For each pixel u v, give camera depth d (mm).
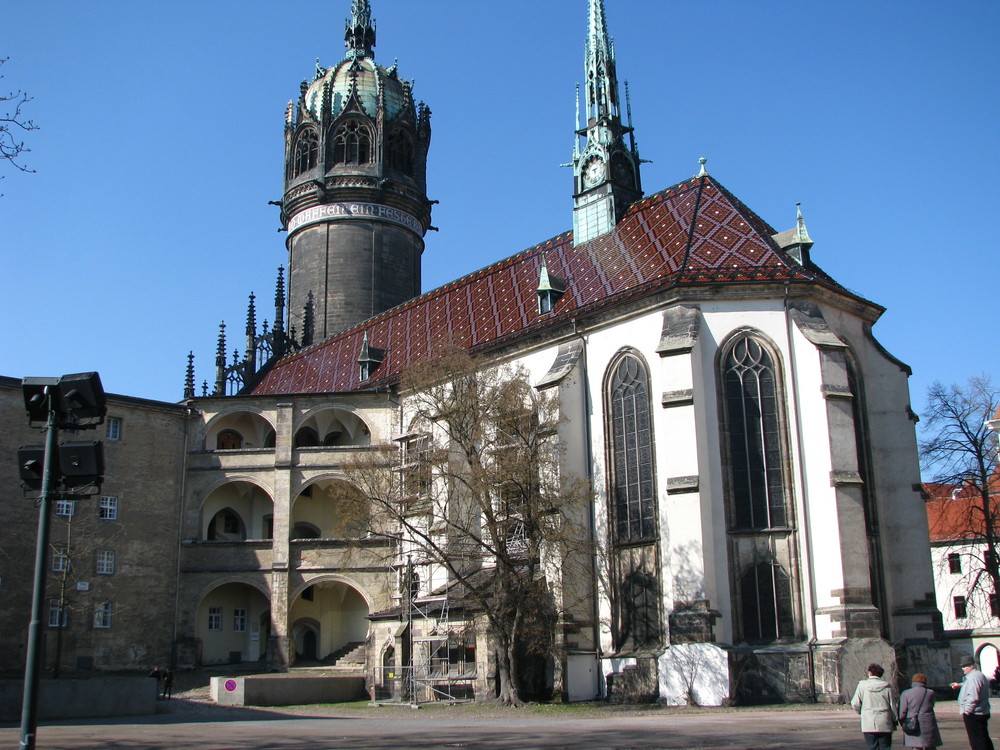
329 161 92250
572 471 54875
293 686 55750
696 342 51125
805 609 47875
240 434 77000
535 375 60656
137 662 66688
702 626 47031
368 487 52625
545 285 63219
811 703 45062
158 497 70250
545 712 44469
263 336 90812
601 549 52531
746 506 49781
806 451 49750
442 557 50281
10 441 65375
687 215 60062
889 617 52094
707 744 26688
